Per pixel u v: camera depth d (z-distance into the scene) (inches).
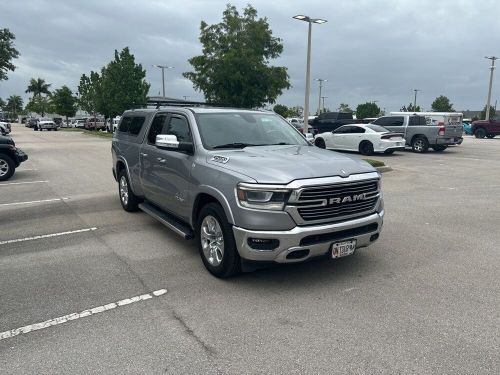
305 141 239.0
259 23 852.0
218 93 854.5
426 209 326.3
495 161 671.8
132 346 135.3
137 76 1588.3
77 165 616.7
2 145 471.2
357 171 179.8
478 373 120.0
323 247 169.5
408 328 144.1
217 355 130.0
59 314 156.9
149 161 252.5
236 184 169.9
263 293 172.9
